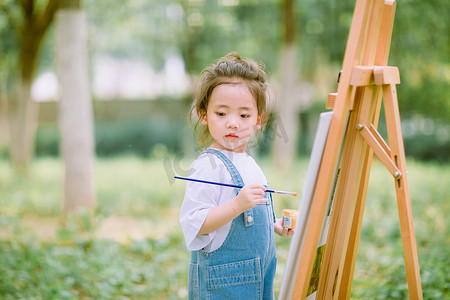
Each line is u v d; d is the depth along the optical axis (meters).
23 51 11.60
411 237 2.21
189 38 13.08
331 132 2.05
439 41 12.45
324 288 2.29
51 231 6.62
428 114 16.02
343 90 2.05
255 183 2.08
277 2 12.72
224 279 2.16
